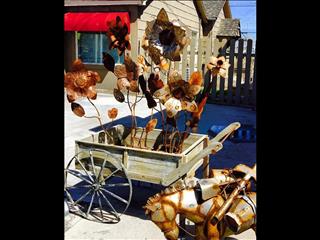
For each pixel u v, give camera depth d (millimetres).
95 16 12680
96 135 4070
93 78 3521
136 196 4309
